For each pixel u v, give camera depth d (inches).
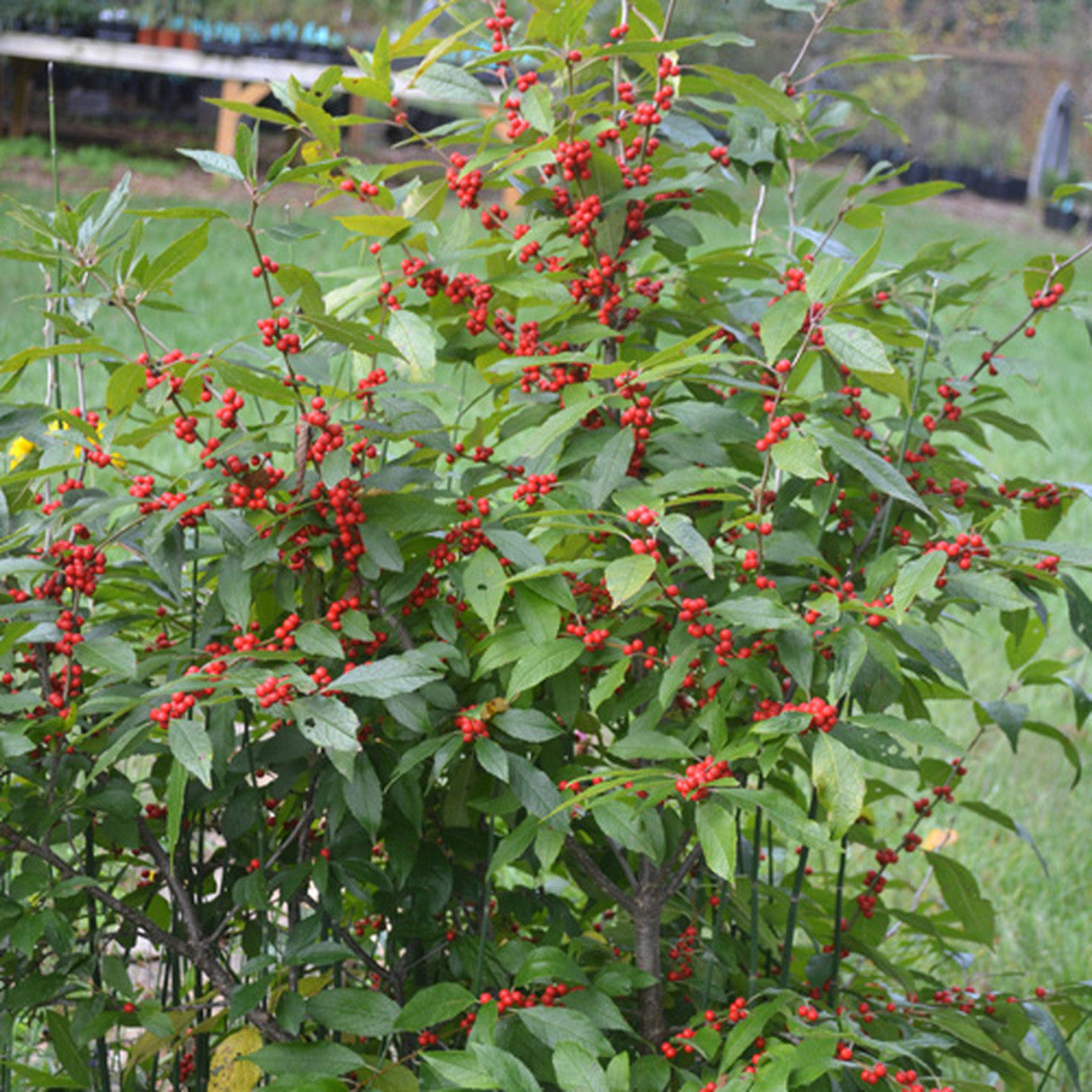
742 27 529.3
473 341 78.0
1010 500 80.6
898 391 71.6
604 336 71.4
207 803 72.1
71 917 73.3
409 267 72.6
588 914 88.1
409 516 67.3
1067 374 357.4
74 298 69.8
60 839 74.3
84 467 71.9
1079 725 82.6
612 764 77.8
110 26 472.7
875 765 152.6
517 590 67.2
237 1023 72.1
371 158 500.4
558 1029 61.6
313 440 68.0
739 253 77.7
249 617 70.5
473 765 72.0
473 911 78.4
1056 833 144.6
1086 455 277.6
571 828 75.4
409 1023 63.0
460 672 67.9
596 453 71.9
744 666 64.4
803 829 58.4
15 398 205.6
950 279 81.6
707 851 58.6
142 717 64.6
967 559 66.4
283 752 69.3
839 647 63.8
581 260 77.0
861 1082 71.2
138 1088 79.0
